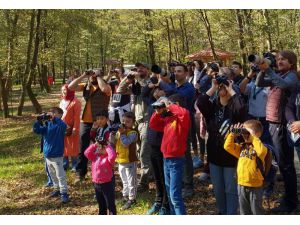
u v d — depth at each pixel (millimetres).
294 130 4551
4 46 19688
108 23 30219
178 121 4727
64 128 6371
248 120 4359
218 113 4691
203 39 31422
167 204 5203
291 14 20469
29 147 10961
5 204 6414
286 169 5043
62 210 6016
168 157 4758
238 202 4742
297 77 4754
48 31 27797
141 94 6148
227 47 27828
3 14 18453
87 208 6043
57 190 6617
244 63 16750
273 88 5000
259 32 16609
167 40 33688
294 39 19000
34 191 7000
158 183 5340
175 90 5855
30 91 17891
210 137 4746
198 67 8062
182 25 32438
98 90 7098
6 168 8695
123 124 5832
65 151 7543
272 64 4918
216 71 6375
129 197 5879
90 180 7316
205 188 6348
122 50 45094
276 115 4965
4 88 17125
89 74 7145
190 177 5992
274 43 18578
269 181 4996
